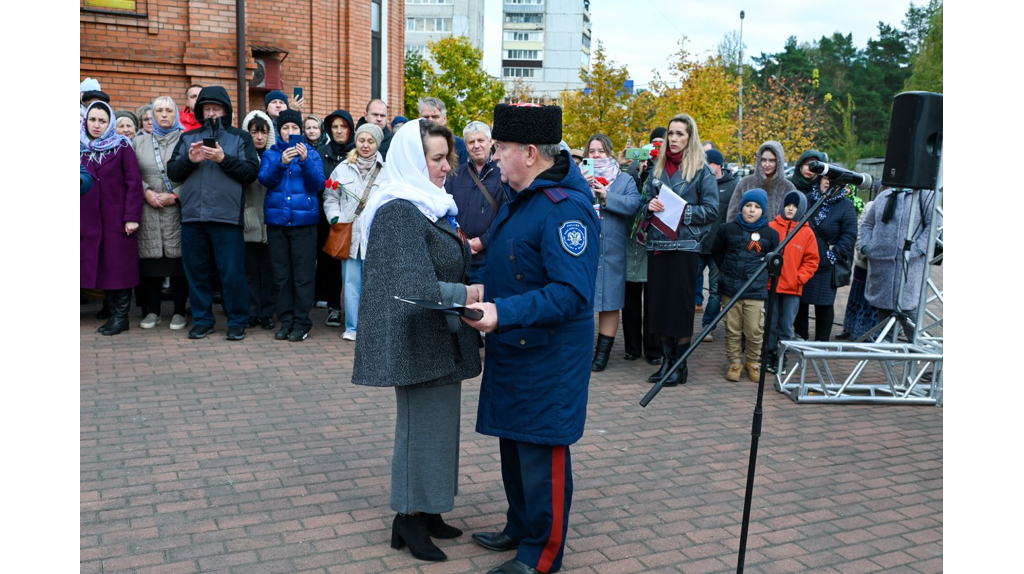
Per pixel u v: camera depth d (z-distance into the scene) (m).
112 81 10.95
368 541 3.68
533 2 124.69
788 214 6.81
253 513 3.93
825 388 6.27
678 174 6.44
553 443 3.21
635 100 19.50
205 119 7.04
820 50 78.00
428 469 3.45
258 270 7.89
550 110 3.23
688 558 3.63
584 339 3.25
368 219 3.33
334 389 6.00
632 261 7.10
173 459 4.58
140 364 6.49
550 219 3.15
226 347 7.14
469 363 3.45
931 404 6.25
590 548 3.70
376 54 15.08
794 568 3.58
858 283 8.24
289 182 7.25
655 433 5.34
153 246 7.43
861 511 4.21
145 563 3.41
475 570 3.45
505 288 3.28
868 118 68.25
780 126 33.50
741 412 5.90
